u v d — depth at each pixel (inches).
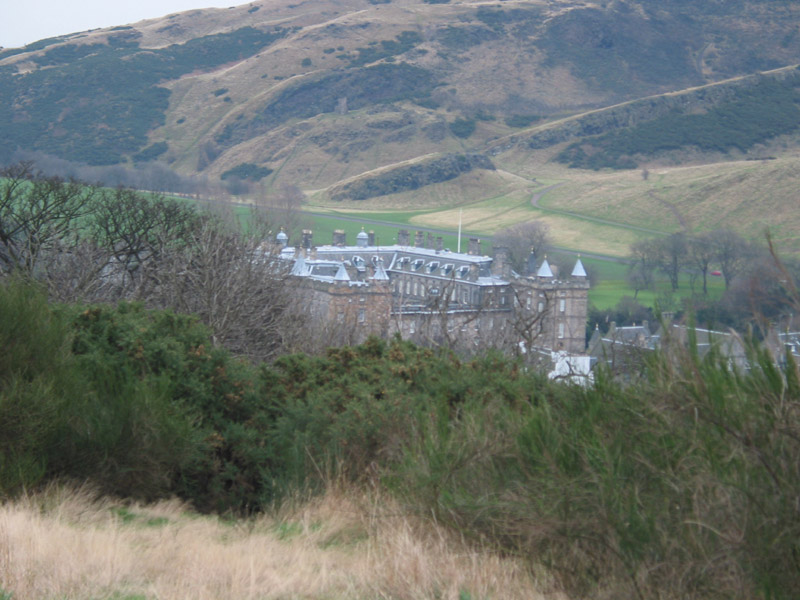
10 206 2915.8
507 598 572.4
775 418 550.9
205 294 2126.0
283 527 799.7
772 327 557.9
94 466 897.5
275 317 2469.2
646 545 566.9
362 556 666.8
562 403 778.2
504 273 6481.3
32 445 832.9
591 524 585.3
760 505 536.1
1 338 859.4
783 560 524.7
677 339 640.4
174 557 643.5
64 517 751.1
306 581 592.7
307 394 1059.3
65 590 531.5
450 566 604.1
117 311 1160.8
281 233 6328.7
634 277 5383.9
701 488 561.0
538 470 647.1
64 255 2532.0
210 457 1019.3
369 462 895.1
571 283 5634.8
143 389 928.3
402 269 7012.8
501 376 1015.6
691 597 536.4
